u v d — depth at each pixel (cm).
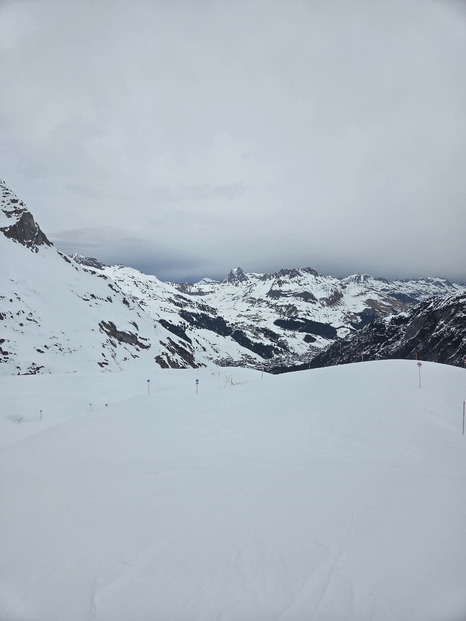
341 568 696
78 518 966
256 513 952
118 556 769
